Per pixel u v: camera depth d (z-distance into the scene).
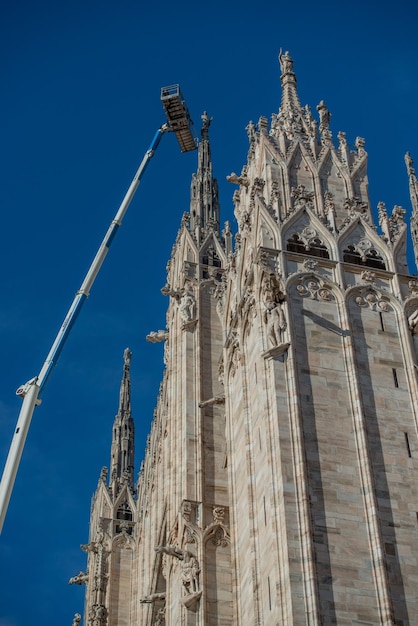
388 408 51.22
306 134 66.44
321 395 50.81
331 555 45.38
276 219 58.19
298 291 54.88
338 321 54.09
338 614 43.78
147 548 76.50
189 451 64.06
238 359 57.59
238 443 55.59
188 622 55.66
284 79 72.25
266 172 63.16
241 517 52.97
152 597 69.50
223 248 77.69
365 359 52.91
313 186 62.81
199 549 58.53
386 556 45.75
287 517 46.12
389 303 55.94
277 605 44.75
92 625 76.94
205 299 73.44
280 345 51.84
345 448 49.09
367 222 59.88
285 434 48.84
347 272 56.66
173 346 74.75
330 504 46.97
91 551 85.00
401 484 48.38
